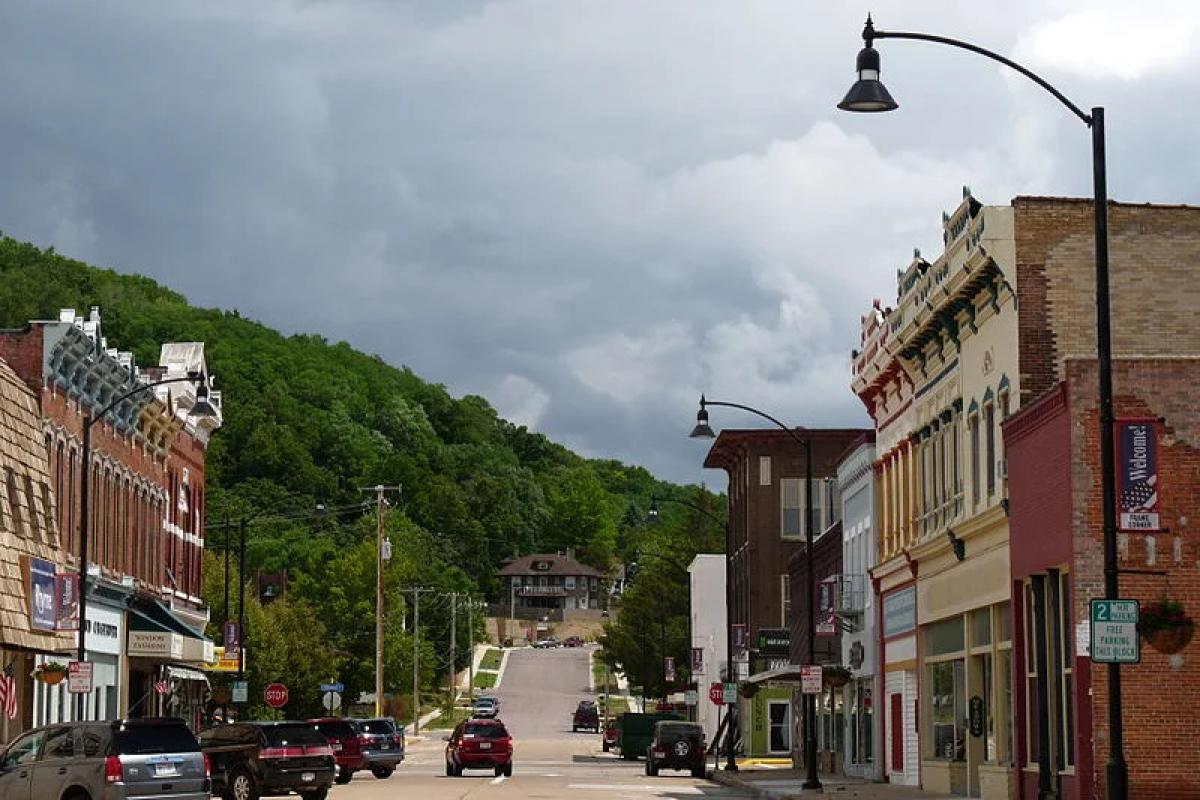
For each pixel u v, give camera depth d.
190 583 76.62
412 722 155.38
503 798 47.38
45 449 52.84
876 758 58.00
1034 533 37.84
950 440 47.66
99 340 59.16
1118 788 24.81
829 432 96.19
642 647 132.38
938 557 48.84
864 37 25.56
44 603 50.50
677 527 152.62
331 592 132.88
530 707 178.38
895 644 55.38
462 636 192.75
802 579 77.38
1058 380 40.03
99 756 32.66
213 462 176.38
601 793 51.31
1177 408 34.16
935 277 46.91
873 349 56.41
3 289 178.25
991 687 43.34
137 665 66.38
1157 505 31.53
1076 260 41.09
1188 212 41.25
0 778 33.47
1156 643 33.72
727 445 98.81
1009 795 40.56
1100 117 25.69
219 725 47.12
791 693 83.50
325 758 46.22
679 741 68.44
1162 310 40.94
